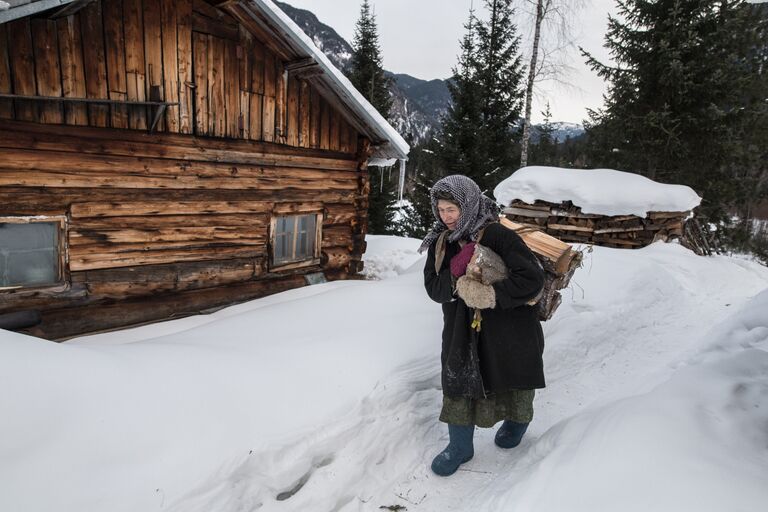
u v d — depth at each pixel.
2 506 1.70
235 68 5.21
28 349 2.37
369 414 2.93
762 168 12.48
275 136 5.74
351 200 6.96
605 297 5.24
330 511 2.32
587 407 3.16
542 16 12.61
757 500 1.54
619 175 8.91
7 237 3.95
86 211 4.29
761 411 2.18
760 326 3.48
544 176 8.88
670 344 4.48
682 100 10.90
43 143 3.96
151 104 4.45
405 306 4.34
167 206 4.84
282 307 4.41
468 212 2.31
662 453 1.85
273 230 5.88
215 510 2.10
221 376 2.77
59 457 1.95
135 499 1.95
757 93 10.79
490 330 2.41
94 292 4.41
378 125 6.14
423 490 2.48
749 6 10.52
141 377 2.53
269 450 2.44
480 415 2.49
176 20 4.65
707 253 10.95
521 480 2.18
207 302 5.27
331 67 5.52
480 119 14.70
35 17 3.77
